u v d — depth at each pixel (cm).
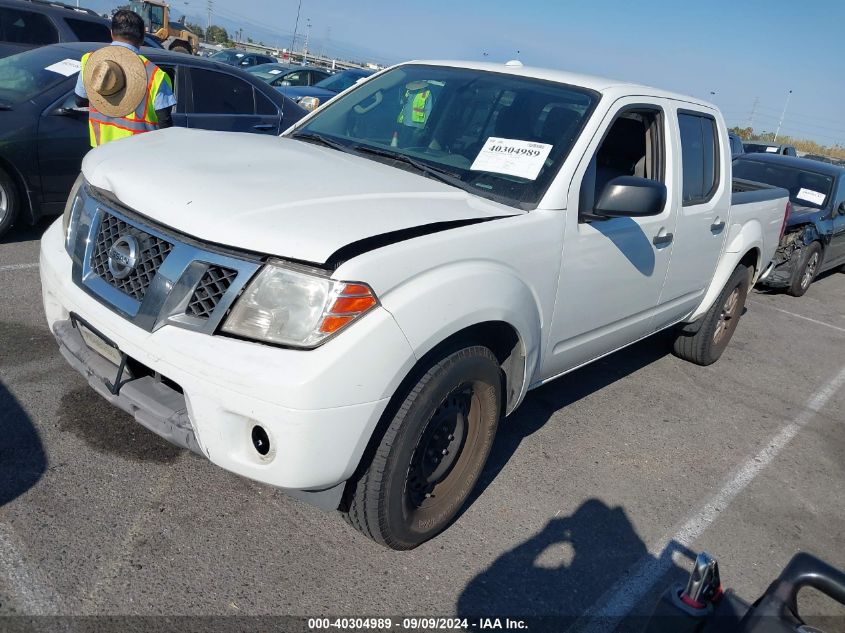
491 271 280
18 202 603
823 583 175
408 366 245
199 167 285
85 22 1041
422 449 276
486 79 384
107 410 355
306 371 225
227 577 262
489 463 370
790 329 759
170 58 688
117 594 246
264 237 235
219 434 235
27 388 364
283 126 789
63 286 282
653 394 505
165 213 253
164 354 238
